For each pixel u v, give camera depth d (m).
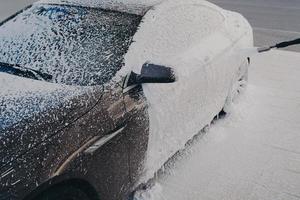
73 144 2.32
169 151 3.38
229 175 3.67
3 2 12.14
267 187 3.50
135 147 2.85
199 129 3.96
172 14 3.51
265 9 11.64
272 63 6.89
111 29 3.12
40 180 2.11
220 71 4.08
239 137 4.36
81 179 2.40
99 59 2.90
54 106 2.36
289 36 8.46
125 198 2.90
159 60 3.00
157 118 3.04
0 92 2.50
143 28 3.12
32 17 3.49
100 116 2.52
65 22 3.30
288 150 4.11
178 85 3.27
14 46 3.18
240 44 4.67
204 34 3.99
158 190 3.41
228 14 4.88
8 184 1.97
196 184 3.53
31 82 2.68
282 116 4.88
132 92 2.80
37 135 2.17
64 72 2.82
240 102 5.21
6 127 2.14
